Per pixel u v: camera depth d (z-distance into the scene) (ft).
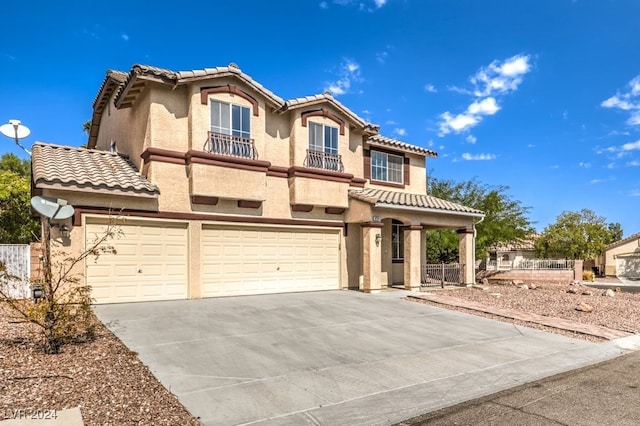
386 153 67.97
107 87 58.54
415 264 60.13
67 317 25.93
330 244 58.34
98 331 30.94
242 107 49.47
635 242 157.99
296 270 54.80
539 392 23.30
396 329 36.91
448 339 34.47
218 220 48.26
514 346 33.27
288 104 52.75
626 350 33.71
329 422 18.98
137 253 43.52
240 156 48.83
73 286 38.75
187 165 46.32
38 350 25.44
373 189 63.87
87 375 22.09
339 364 27.02
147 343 28.89
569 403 21.57
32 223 69.36
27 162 105.09
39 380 20.92
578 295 63.46
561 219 153.89
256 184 49.32
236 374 24.38
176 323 34.68
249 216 50.60
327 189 55.98
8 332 28.84
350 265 59.62
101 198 41.50
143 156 45.91
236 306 42.75
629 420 19.36
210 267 47.93
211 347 28.94
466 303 50.60
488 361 29.04
